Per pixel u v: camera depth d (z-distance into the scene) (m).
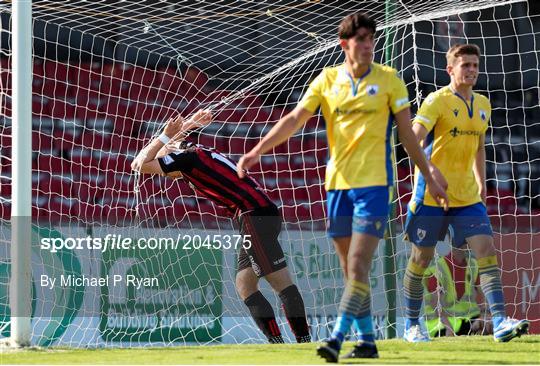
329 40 36.66
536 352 19.09
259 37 41.16
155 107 44.31
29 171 21.28
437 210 21.95
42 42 43.59
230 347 20.33
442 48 47.12
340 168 16.27
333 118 16.45
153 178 39.75
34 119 42.09
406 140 16.58
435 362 16.47
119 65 44.41
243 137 43.88
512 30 48.97
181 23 41.19
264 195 26.41
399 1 30.80
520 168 46.41
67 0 34.12
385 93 16.17
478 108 21.80
